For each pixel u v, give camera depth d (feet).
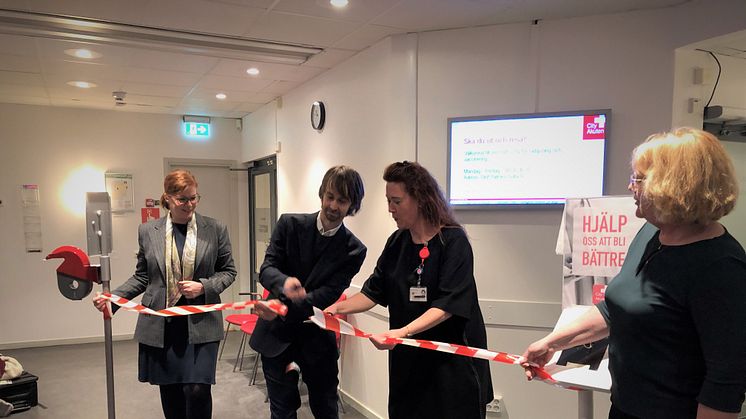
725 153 3.43
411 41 10.15
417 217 5.48
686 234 3.60
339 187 6.14
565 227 6.64
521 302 9.57
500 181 9.57
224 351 16.80
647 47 8.89
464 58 9.91
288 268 6.72
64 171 17.75
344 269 6.61
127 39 10.59
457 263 5.27
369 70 11.27
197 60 12.19
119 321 18.35
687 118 8.95
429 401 5.38
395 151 10.41
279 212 17.03
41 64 12.41
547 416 9.48
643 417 3.73
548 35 9.43
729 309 3.19
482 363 5.66
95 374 14.38
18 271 17.16
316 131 13.96
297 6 8.81
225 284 7.86
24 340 17.24
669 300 3.52
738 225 11.19
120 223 18.56
